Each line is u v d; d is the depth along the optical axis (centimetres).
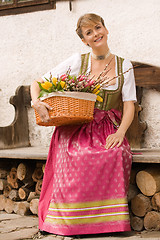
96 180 229
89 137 248
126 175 236
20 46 437
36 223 282
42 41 423
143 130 343
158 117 347
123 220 222
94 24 262
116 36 374
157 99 348
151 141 349
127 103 264
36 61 427
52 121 239
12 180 337
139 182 251
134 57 364
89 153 232
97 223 226
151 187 245
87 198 229
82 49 397
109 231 222
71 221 228
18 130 411
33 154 297
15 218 305
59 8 410
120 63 271
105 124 258
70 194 233
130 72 270
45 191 262
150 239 218
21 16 436
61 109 230
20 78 438
